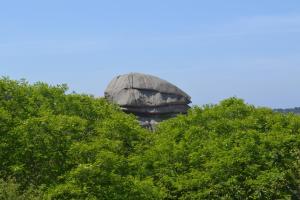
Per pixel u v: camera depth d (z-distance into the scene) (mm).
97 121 42875
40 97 42062
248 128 45188
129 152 41844
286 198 41188
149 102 62938
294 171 44312
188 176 40875
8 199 27797
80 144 35188
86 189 32594
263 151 41188
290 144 42594
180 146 42406
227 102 49750
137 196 35281
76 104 43375
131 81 63688
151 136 45938
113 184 33875
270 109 49094
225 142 42219
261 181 39344
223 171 40031
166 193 40000
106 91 64375
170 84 65562
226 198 39750
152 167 42031
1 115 36281
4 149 34844
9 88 40625
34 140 35281
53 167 35375
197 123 47188
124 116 44875
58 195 32812
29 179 34938
